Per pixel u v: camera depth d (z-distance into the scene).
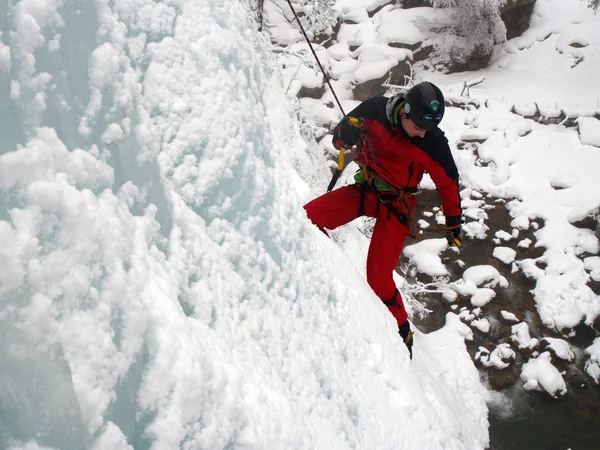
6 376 0.60
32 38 0.68
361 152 2.74
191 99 1.14
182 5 1.19
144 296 0.79
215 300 1.07
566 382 4.39
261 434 0.93
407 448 1.54
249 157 1.29
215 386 0.85
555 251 5.21
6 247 0.61
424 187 5.96
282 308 1.31
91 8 0.83
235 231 1.21
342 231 4.11
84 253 0.70
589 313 4.78
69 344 0.66
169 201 1.02
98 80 0.81
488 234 5.50
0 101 0.64
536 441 3.98
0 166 0.62
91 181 0.77
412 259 5.29
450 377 4.10
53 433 0.63
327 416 1.29
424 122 2.42
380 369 1.64
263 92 1.46
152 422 0.75
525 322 4.77
